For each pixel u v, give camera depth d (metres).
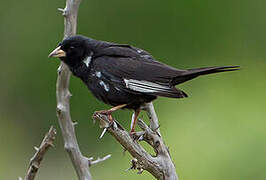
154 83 8.33
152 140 7.77
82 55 8.84
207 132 14.51
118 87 8.55
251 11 19.52
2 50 19.17
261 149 13.83
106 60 8.71
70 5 8.53
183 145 14.19
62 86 8.25
